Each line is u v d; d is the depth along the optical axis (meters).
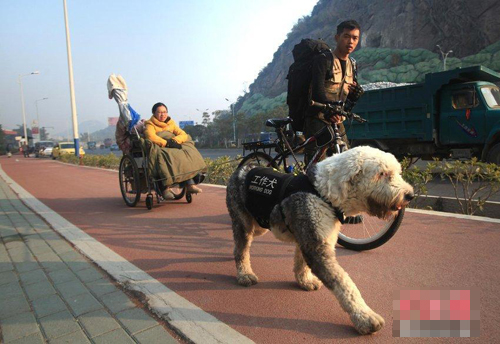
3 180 14.15
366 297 2.96
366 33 84.00
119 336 2.58
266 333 2.52
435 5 69.56
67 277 3.69
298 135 4.88
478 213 5.76
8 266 4.09
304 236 2.63
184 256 4.18
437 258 3.66
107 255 4.27
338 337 2.44
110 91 7.07
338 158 2.71
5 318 2.91
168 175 6.25
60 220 6.27
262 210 3.07
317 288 3.17
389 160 2.58
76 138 25.44
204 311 2.86
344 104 4.41
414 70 63.47
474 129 9.99
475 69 9.80
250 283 3.30
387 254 3.86
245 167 3.53
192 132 72.69
